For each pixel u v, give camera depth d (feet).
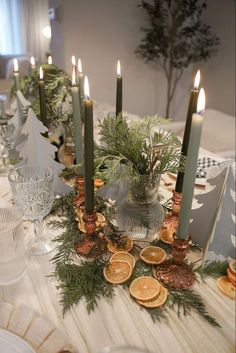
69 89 2.88
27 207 1.96
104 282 1.76
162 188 2.78
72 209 2.35
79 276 1.78
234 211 1.74
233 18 8.64
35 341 1.44
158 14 8.10
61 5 7.53
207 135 6.36
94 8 7.72
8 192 2.69
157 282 1.73
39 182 1.97
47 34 14.06
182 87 9.73
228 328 1.52
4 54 14.65
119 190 2.26
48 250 2.02
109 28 8.08
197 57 9.07
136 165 1.82
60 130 3.04
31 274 1.83
